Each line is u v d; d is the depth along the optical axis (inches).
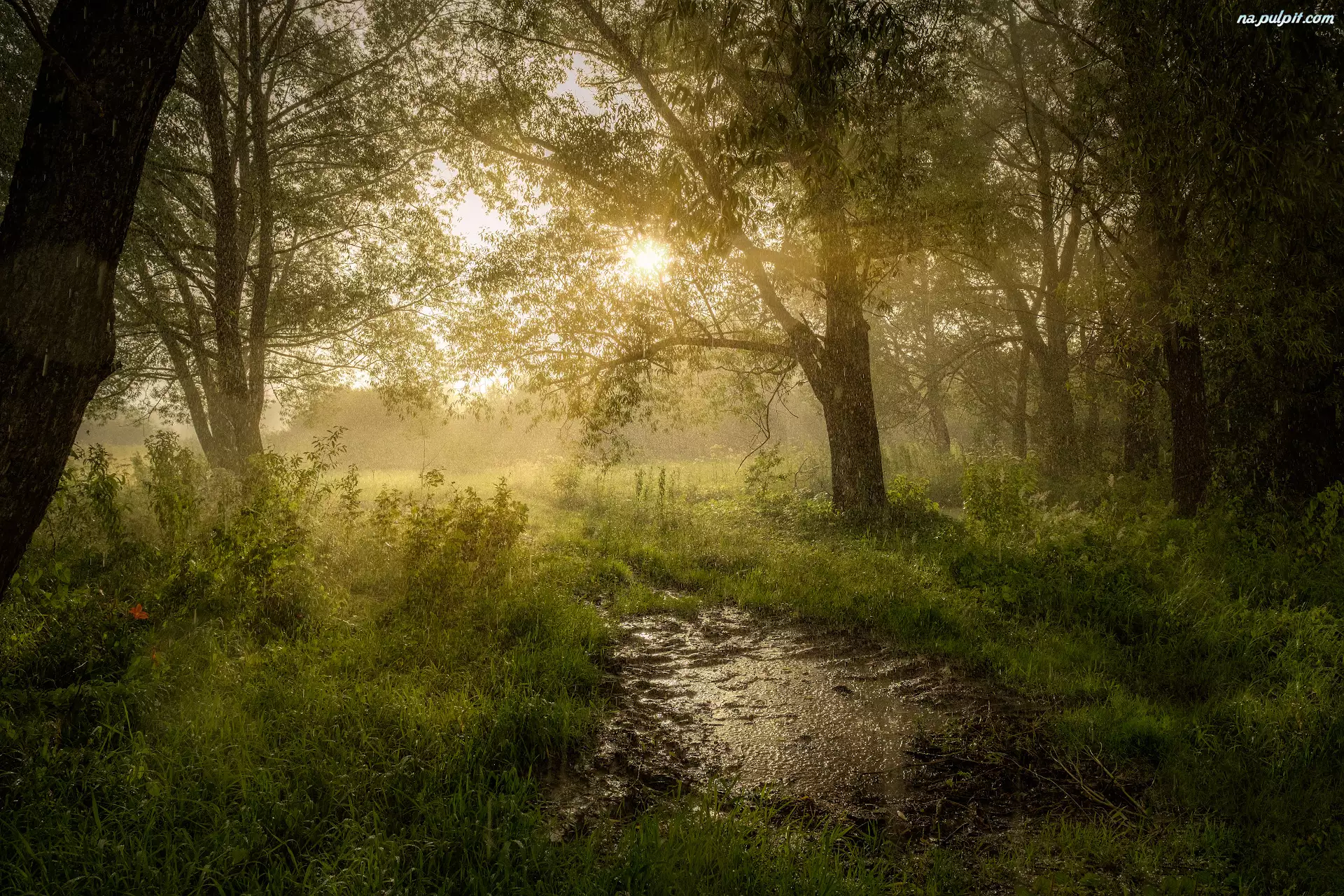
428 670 200.1
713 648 257.4
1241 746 170.7
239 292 451.2
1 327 113.8
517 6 443.5
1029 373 945.5
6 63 415.2
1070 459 720.3
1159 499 470.3
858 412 506.9
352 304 573.0
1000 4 588.7
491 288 506.0
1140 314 425.7
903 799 158.7
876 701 211.2
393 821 133.6
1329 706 180.7
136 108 122.6
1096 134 418.0
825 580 327.9
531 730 172.6
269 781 136.9
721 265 491.2
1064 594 272.7
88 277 119.7
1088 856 135.9
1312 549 322.0
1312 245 363.9
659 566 371.6
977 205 458.0
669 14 185.3
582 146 457.4
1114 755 173.5
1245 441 458.0
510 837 128.0
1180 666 220.7
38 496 120.5
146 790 130.8
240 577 231.9
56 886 107.3
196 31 422.9
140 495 433.7
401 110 523.8
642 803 152.9
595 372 527.5
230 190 435.5
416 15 521.3
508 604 261.0
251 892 110.7
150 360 594.9
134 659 174.9
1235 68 236.8
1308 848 134.5
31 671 174.2
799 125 186.7
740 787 162.2
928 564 348.5
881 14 185.9
